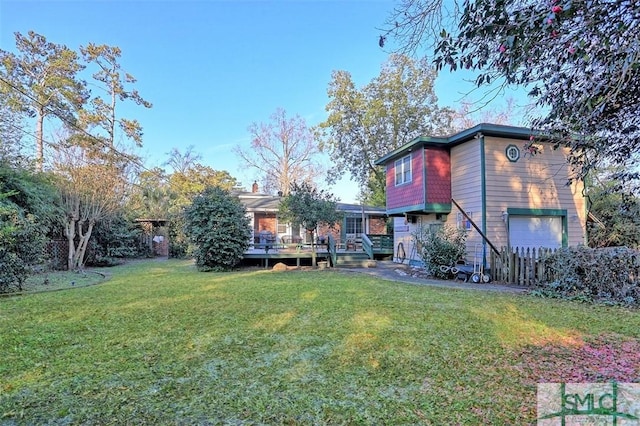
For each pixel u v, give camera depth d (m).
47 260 11.62
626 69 2.59
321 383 3.10
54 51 21.97
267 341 4.22
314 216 13.30
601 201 11.62
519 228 11.06
